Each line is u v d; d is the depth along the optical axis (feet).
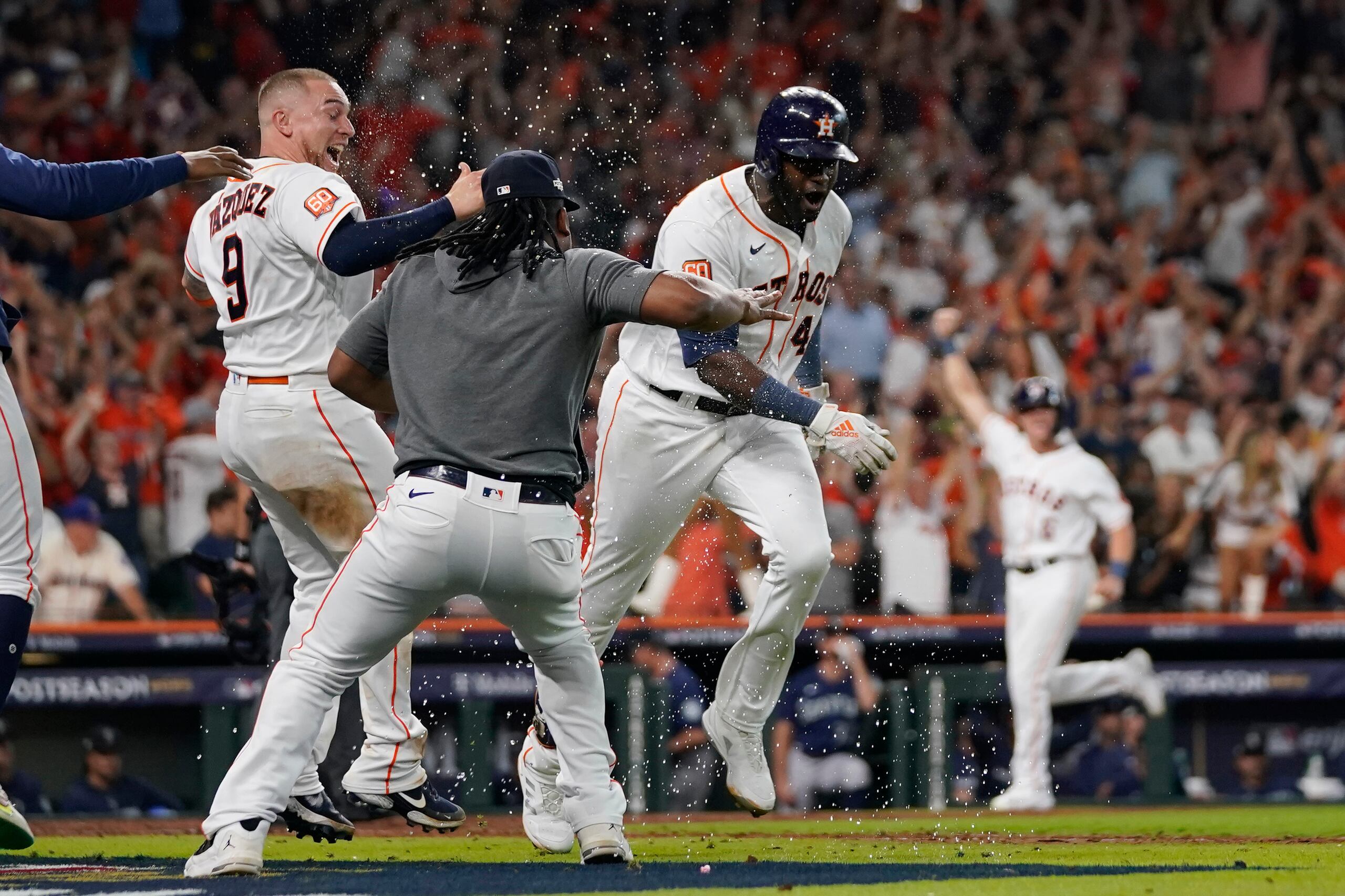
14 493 54.95
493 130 174.60
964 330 161.48
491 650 108.47
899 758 113.09
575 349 49.47
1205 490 140.26
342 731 74.13
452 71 175.63
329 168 62.75
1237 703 123.95
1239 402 156.04
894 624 116.78
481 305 49.37
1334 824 88.38
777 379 64.64
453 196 54.24
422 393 49.21
